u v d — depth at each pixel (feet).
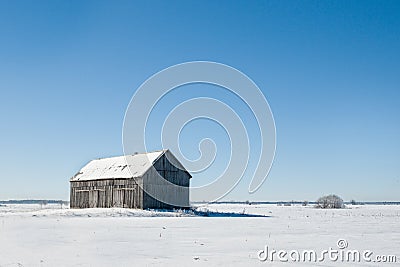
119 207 176.65
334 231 95.96
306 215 188.96
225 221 129.39
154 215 156.04
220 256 56.08
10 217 142.31
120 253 57.77
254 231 93.76
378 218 161.89
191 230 94.22
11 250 60.08
